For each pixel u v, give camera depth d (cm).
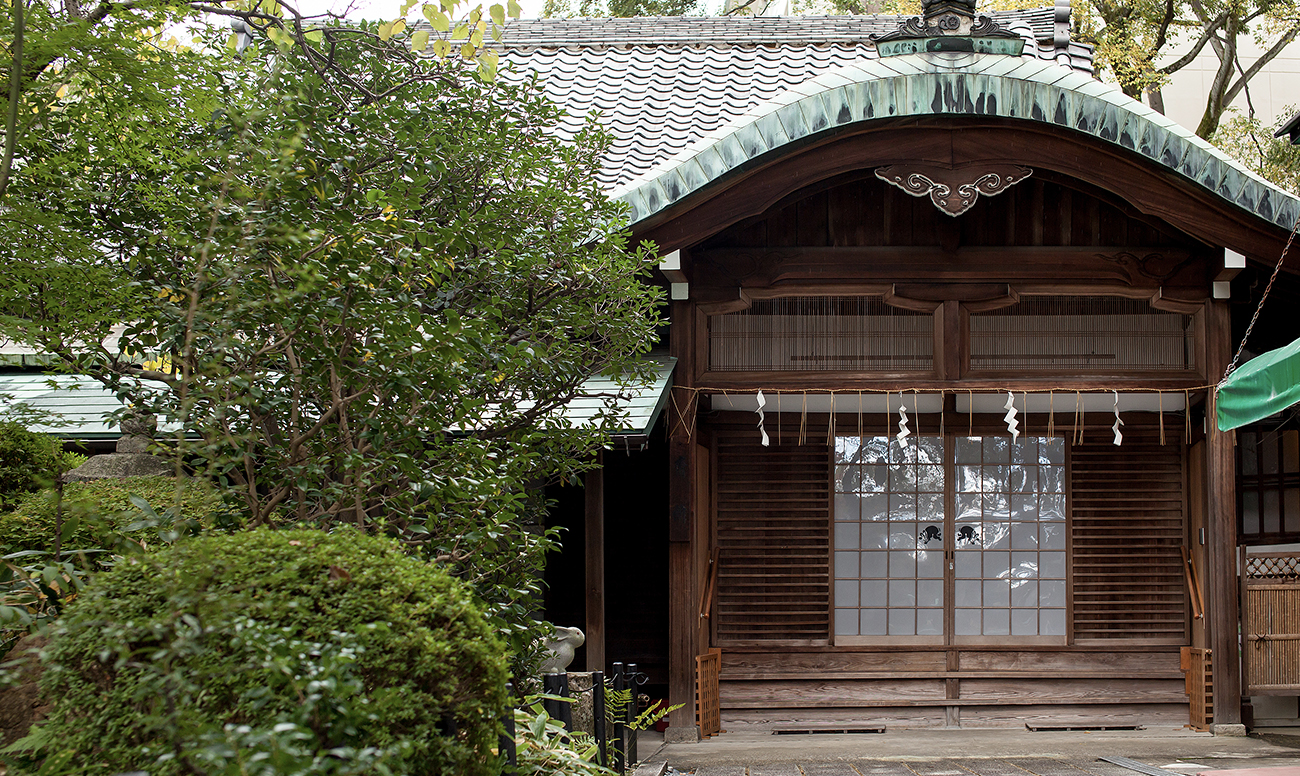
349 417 435
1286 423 945
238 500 420
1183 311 819
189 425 370
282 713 244
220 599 248
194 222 404
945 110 731
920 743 778
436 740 273
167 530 310
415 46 516
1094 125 734
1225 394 656
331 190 433
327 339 399
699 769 666
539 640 486
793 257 823
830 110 735
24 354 791
